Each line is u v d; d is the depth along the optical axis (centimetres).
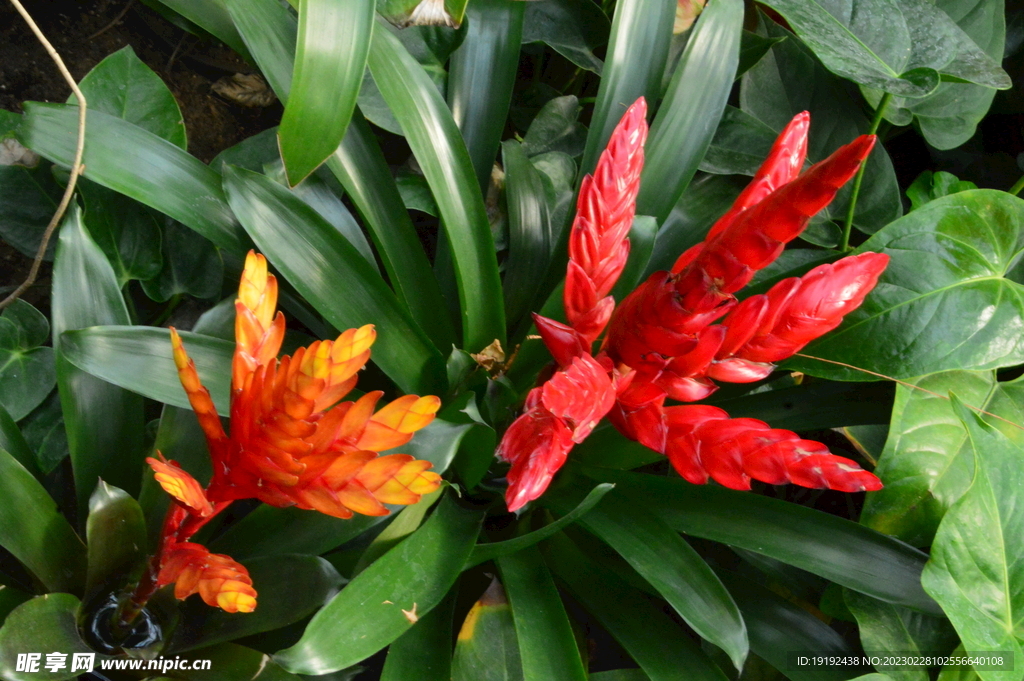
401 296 106
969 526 101
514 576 99
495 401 103
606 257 91
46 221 113
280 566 93
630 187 90
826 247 130
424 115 104
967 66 119
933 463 110
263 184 99
